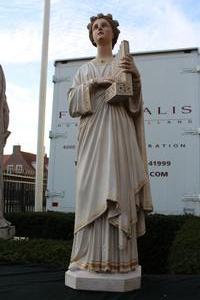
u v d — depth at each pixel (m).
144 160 4.66
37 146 11.73
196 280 4.67
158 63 9.38
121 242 4.17
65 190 9.84
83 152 4.50
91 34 5.15
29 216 10.30
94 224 4.31
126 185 4.34
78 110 4.54
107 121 4.50
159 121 9.28
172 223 8.93
